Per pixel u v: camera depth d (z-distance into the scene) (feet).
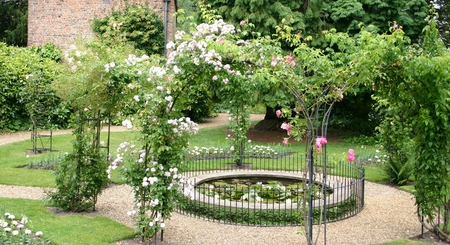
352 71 15.38
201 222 19.93
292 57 16.70
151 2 61.72
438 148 17.53
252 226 19.48
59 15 61.82
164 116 16.49
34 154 35.22
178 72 16.08
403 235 18.66
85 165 20.65
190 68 16.53
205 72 16.71
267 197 21.43
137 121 16.46
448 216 18.19
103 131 48.88
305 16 42.68
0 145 38.32
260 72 15.60
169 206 16.66
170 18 61.72
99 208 21.54
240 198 22.97
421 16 45.11
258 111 78.64
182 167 17.06
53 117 50.06
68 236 16.79
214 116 69.15
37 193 23.79
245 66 17.42
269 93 39.68
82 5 61.67
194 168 31.78
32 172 28.50
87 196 20.75
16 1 92.63
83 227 17.98
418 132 18.02
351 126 50.62
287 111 16.60
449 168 17.39
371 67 15.71
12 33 82.99
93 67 18.19
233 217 20.07
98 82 18.33
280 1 42.88
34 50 58.95
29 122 49.32
